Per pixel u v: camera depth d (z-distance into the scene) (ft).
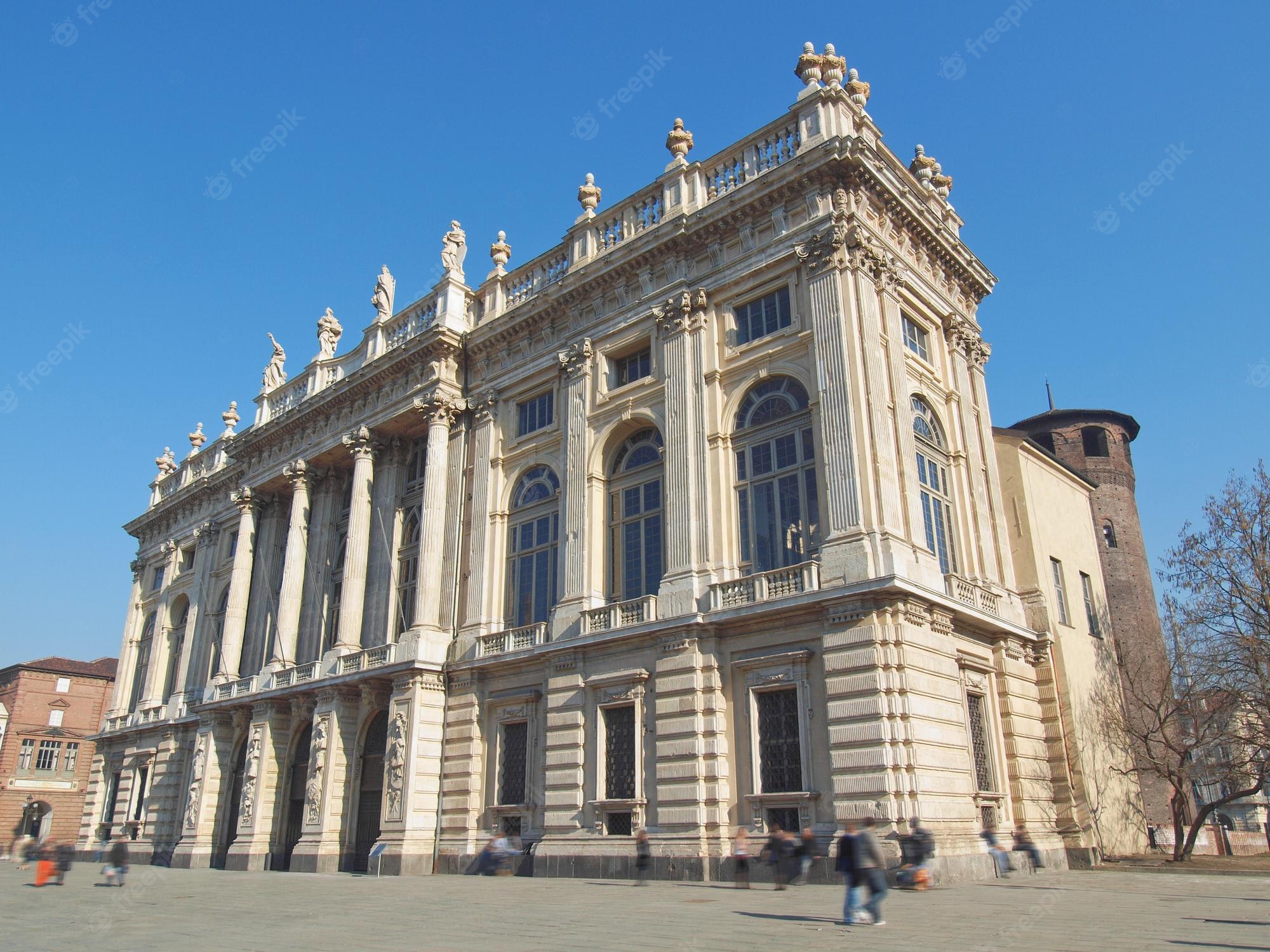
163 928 49.21
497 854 87.25
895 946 36.40
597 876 80.23
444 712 101.91
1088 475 143.33
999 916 46.44
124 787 160.04
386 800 98.89
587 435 98.17
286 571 129.59
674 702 79.51
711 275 92.07
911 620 71.61
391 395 122.52
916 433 88.89
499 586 104.27
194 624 156.76
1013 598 93.40
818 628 73.92
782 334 84.84
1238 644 99.40
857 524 74.28
